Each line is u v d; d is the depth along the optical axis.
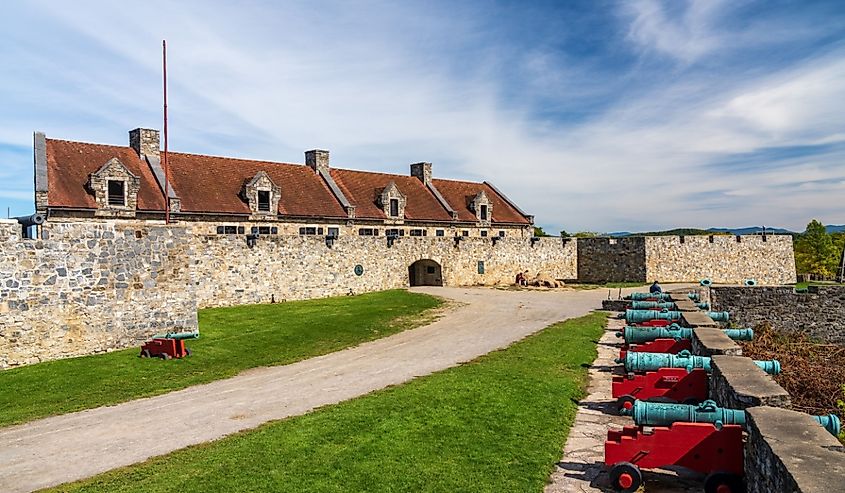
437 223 44.75
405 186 46.69
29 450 10.35
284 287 30.23
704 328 13.40
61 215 29.45
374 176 45.62
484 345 19.02
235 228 34.94
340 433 10.27
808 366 16.48
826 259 64.00
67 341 17.55
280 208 37.09
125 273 18.83
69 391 14.27
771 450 5.71
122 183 31.38
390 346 19.50
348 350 19.00
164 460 9.48
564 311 27.38
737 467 7.37
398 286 35.84
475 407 11.63
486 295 33.09
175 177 34.56
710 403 7.89
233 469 8.78
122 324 18.70
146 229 19.34
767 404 7.64
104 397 13.81
